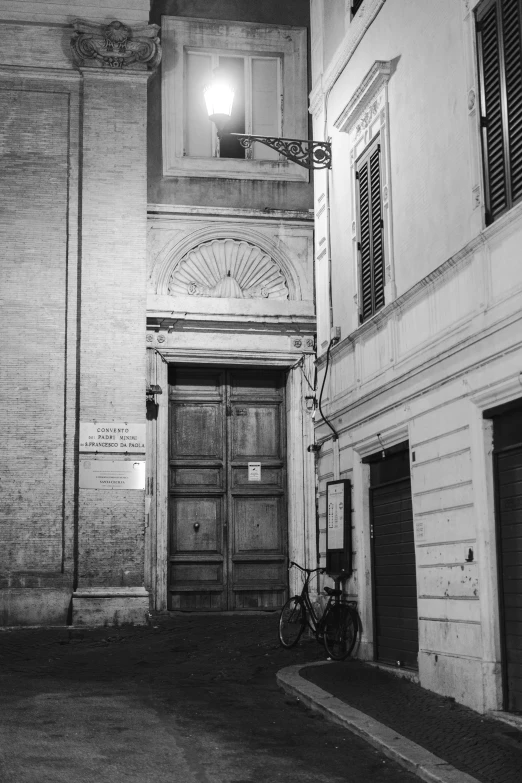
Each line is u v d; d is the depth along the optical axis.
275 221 20.45
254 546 20.11
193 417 20.22
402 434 12.45
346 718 9.39
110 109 19.19
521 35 9.55
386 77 13.25
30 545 17.89
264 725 9.45
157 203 20.11
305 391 20.08
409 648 12.43
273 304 20.11
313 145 16.00
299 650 14.73
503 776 7.32
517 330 9.18
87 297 18.55
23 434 18.14
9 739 8.51
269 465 20.33
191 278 20.00
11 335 18.34
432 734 8.77
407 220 12.51
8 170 18.78
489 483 9.92
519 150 9.55
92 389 18.31
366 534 14.00
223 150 20.70
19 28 19.17
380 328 13.30
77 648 15.19
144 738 8.71
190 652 14.65
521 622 9.34
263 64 21.03
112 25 19.20
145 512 19.12
